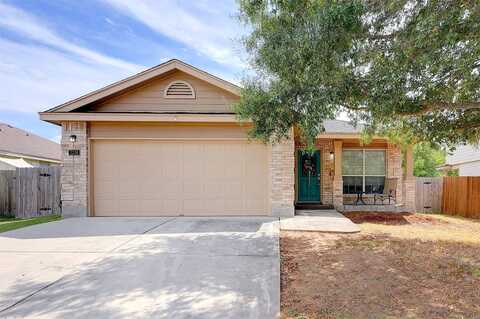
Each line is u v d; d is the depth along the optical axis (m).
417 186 11.75
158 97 9.40
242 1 5.44
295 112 5.61
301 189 12.12
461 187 10.62
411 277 4.41
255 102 5.92
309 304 3.55
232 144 9.23
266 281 4.19
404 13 4.70
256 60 5.86
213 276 4.37
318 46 4.60
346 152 12.06
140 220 8.52
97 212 9.19
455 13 4.02
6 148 17.69
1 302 3.59
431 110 5.73
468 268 4.79
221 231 7.12
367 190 12.02
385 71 4.85
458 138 7.61
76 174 9.02
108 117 8.75
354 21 4.30
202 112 9.34
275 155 9.05
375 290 3.96
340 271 4.67
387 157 11.87
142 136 9.16
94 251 5.56
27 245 5.97
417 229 8.00
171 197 9.21
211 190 9.23
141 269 4.65
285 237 6.71
